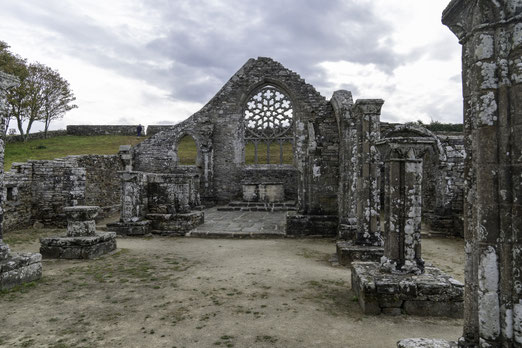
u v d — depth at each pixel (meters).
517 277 2.16
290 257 8.16
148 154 21.00
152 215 11.55
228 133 20.92
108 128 34.62
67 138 32.72
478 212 2.36
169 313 4.71
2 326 4.29
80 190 13.26
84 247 7.98
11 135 29.80
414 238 5.05
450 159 11.88
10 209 11.86
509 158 2.21
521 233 2.14
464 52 2.66
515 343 2.18
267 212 17.34
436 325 4.31
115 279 6.32
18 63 28.61
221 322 4.41
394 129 5.27
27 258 6.09
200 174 20.53
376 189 7.38
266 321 4.43
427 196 13.28
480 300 2.34
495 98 2.27
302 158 11.59
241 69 21.09
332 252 8.80
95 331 4.14
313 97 20.42
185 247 9.43
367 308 4.64
